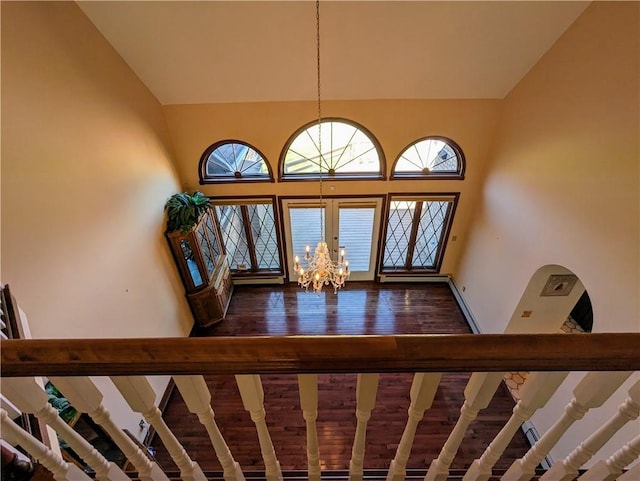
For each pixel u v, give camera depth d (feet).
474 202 17.95
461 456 12.00
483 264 16.74
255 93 14.92
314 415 3.31
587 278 10.18
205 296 16.67
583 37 10.36
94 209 10.21
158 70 13.33
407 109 15.61
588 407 2.89
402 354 2.35
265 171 17.53
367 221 18.79
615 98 9.16
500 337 2.38
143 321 12.51
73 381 2.77
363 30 12.10
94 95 10.60
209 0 10.82
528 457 3.51
